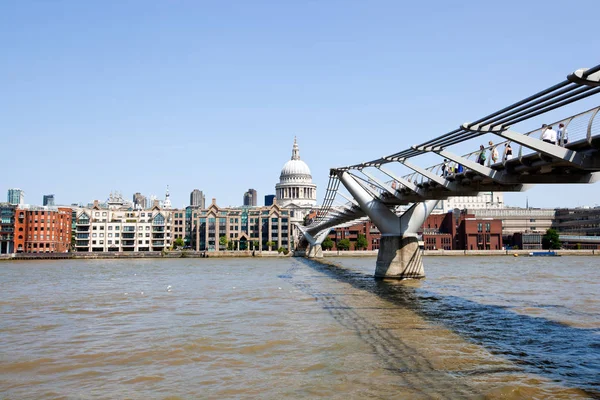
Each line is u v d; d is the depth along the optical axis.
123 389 18.55
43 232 162.50
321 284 56.50
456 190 39.88
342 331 28.02
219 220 181.75
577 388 17.84
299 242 174.38
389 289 50.06
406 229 61.56
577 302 39.72
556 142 24.48
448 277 65.75
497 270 83.44
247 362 21.81
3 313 36.50
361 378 19.22
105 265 115.06
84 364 21.95
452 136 28.66
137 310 37.34
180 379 19.59
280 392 17.84
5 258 145.88
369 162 50.81
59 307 39.56
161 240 181.12
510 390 17.61
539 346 24.12
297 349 23.89
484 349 23.55
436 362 21.30
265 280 64.00
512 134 23.80
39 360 22.66
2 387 18.92
